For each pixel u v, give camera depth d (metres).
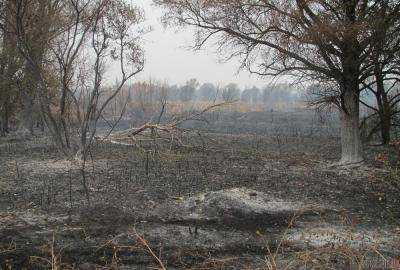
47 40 19.11
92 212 10.47
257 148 21.56
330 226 10.27
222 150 20.42
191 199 11.45
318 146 23.16
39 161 16.83
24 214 10.41
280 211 11.12
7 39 22.50
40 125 30.25
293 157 18.88
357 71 16.11
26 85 23.02
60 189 12.59
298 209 11.34
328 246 8.74
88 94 18.77
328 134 30.61
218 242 9.09
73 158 17.09
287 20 15.63
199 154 18.83
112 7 16.86
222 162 17.19
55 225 9.68
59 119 19.22
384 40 15.34
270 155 19.30
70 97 19.17
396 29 15.48
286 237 9.47
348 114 16.73
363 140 22.75
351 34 14.56
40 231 9.31
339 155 19.86
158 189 12.69
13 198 11.71
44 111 18.38
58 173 14.71
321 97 17.94
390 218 10.95
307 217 10.88
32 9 19.12
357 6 15.30
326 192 13.12
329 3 15.40
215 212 10.67
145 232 9.38
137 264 7.98
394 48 15.75
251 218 10.51
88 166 15.82
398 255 8.53
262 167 16.50
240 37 16.69
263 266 7.96
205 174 14.77
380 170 15.86
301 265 8.01
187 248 8.72
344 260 8.19
